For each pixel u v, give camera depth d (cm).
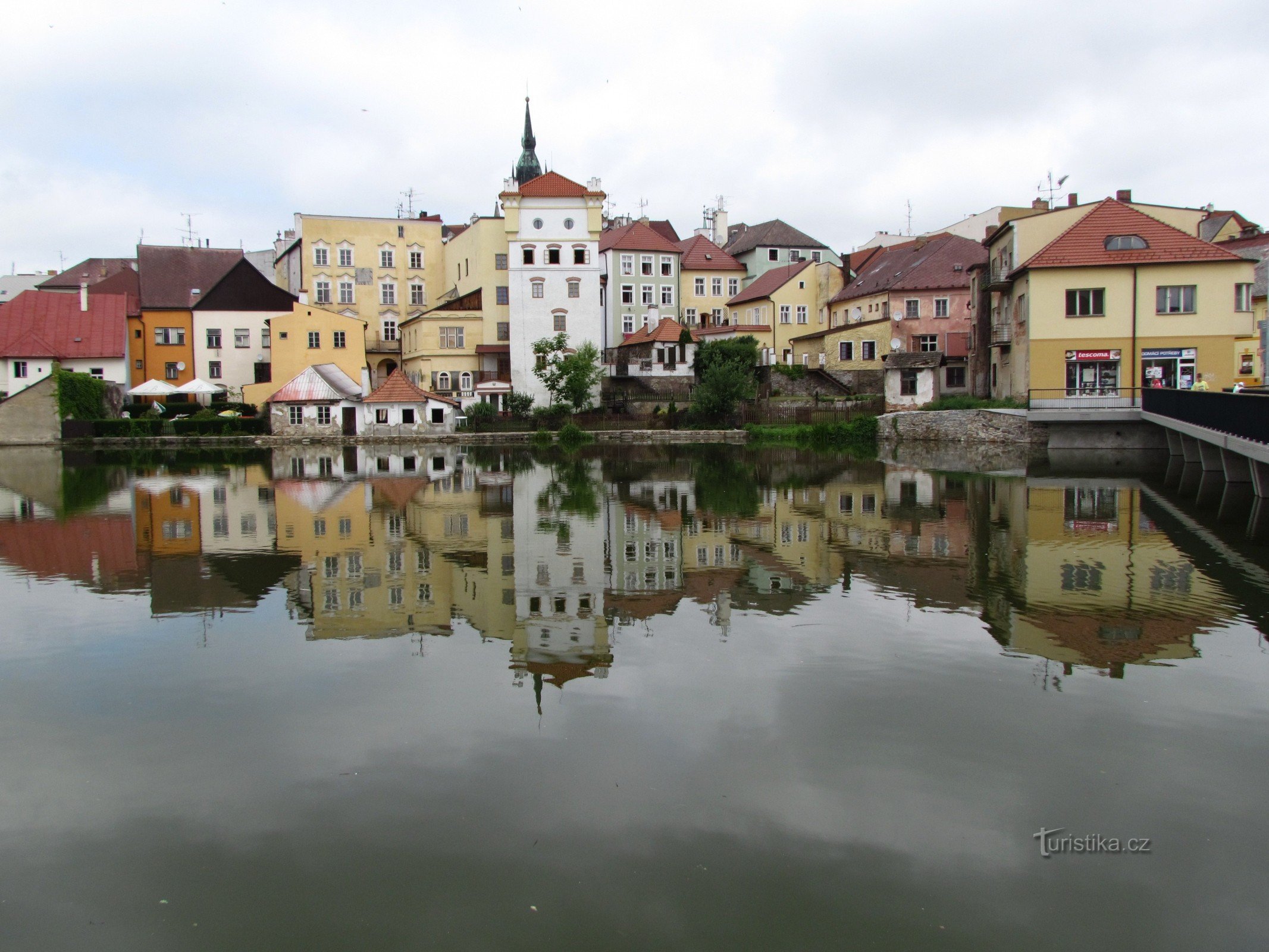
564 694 1080
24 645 1286
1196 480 3136
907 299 6994
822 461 4375
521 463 4516
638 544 2070
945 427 5138
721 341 7575
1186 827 773
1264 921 652
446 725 988
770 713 1014
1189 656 1197
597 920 648
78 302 7331
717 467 4128
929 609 1456
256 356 8088
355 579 1714
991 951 620
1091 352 4588
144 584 1675
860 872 708
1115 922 652
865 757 902
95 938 634
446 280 9056
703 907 664
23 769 886
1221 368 4475
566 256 7619
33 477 3809
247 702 1056
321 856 731
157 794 835
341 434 6825
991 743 933
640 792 833
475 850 739
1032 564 1781
